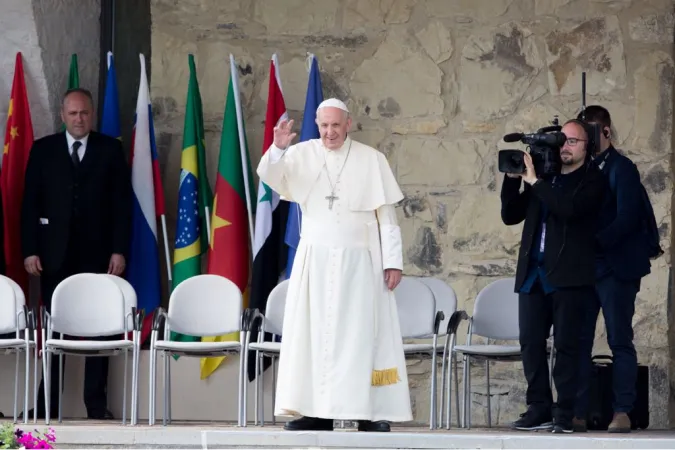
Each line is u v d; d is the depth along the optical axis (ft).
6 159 124.16
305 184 90.27
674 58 123.95
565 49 124.88
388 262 90.02
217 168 127.65
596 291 102.68
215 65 128.67
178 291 110.01
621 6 124.57
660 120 123.54
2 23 124.57
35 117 128.98
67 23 128.47
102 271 119.96
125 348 107.55
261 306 120.16
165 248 124.36
